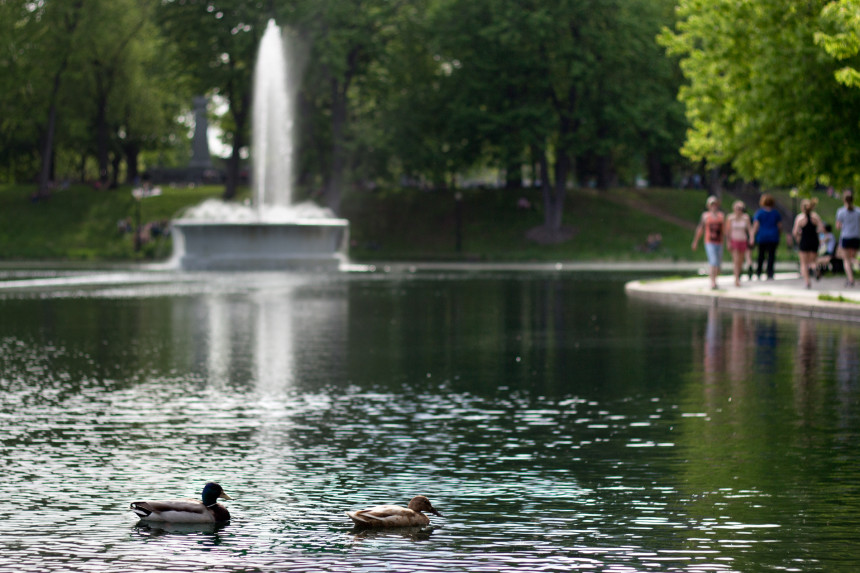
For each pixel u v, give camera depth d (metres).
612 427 13.16
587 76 85.44
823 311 29.12
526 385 16.86
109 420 13.80
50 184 109.75
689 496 9.56
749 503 9.30
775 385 16.50
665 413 14.12
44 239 95.62
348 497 9.66
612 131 89.69
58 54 102.31
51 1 101.44
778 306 31.09
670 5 95.88
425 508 8.98
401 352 21.66
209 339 24.36
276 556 7.86
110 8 102.56
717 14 40.06
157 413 14.33
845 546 7.94
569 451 11.71
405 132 94.25
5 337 24.80
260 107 81.88
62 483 10.23
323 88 93.00
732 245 37.72
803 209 35.62
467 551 7.93
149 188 104.62
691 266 70.88
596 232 90.81
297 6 89.69
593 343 23.08
